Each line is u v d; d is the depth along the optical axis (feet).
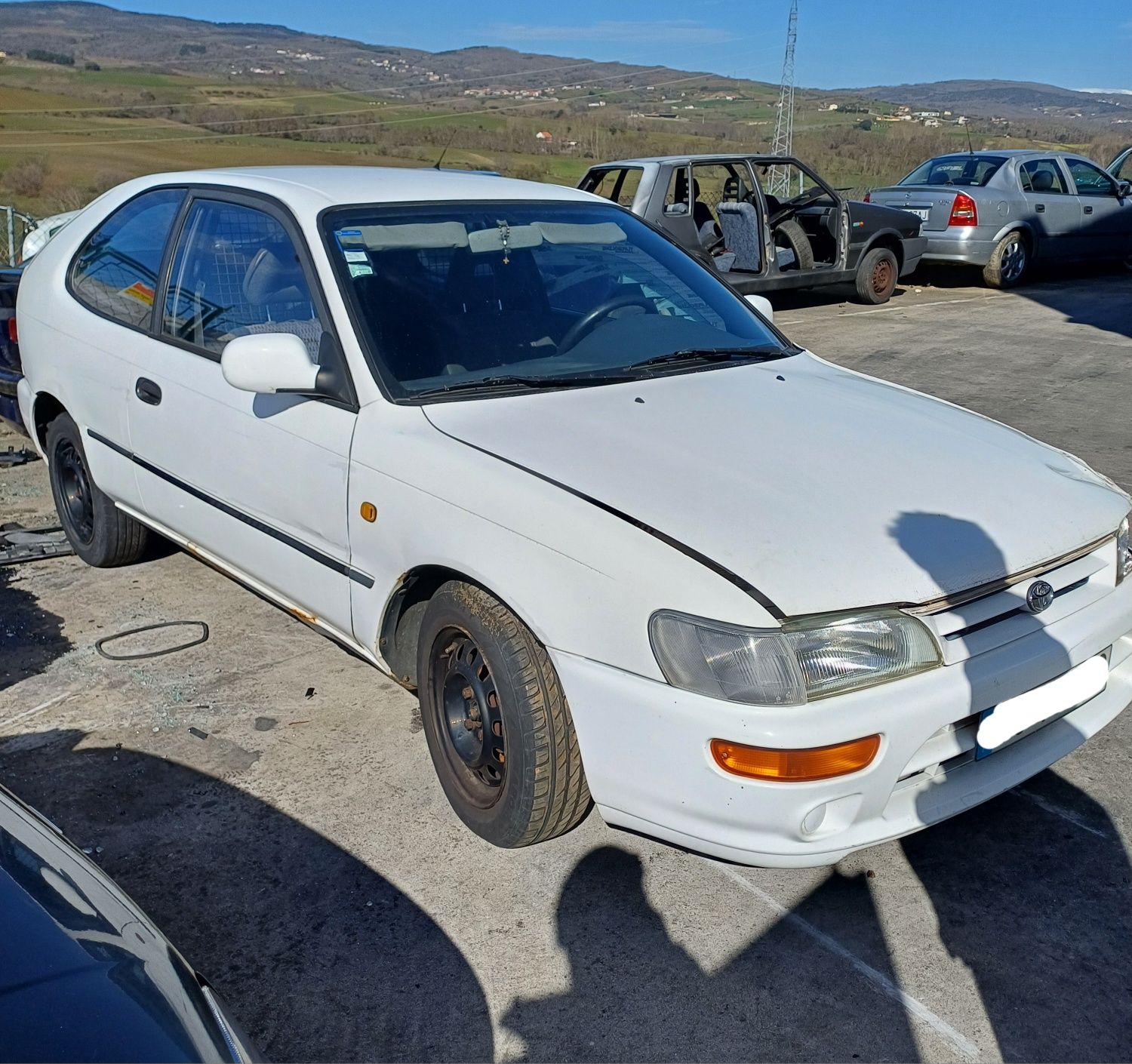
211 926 8.25
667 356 10.84
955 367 28.17
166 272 12.30
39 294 14.62
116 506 14.21
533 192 12.26
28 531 16.44
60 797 9.87
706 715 7.14
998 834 9.36
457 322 10.23
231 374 9.33
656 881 8.76
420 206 11.10
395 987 7.67
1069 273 48.19
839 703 7.15
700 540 7.59
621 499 8.02
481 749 8.88
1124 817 9.57
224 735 10.91
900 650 7.36
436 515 8.64
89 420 13.51
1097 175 44.88
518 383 9.84
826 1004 7.52
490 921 8.30
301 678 12.10
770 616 7.11
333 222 10.44
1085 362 28.76
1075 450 20.54
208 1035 5.18
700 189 37.91
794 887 8.71
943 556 7.79
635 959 7.93
